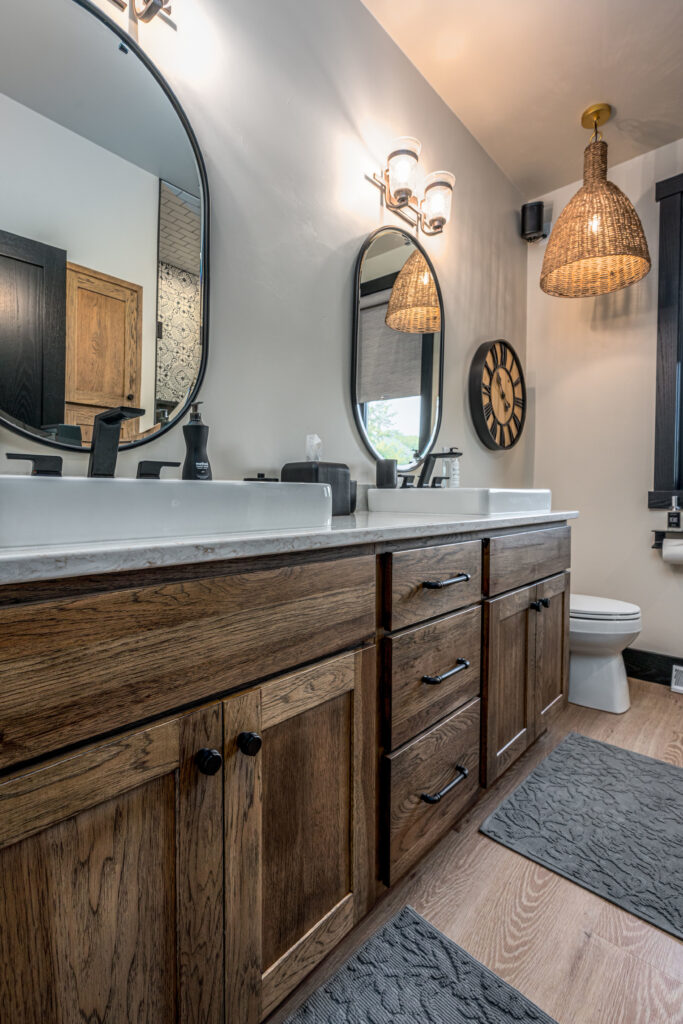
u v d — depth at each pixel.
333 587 0.84
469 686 1.24
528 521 1.50
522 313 2.76
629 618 1.97
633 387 2.47
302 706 0.79
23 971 0.50
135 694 0.58
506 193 2.58
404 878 1.15
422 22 1.74
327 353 1.57
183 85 1.17
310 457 1.42
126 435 1.08
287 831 0.78
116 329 1.06
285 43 1.42
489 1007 0.86
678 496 2.32
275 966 0.76
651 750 1.72
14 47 0.92
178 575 0.63
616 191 2.05
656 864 1.19
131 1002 0.59
